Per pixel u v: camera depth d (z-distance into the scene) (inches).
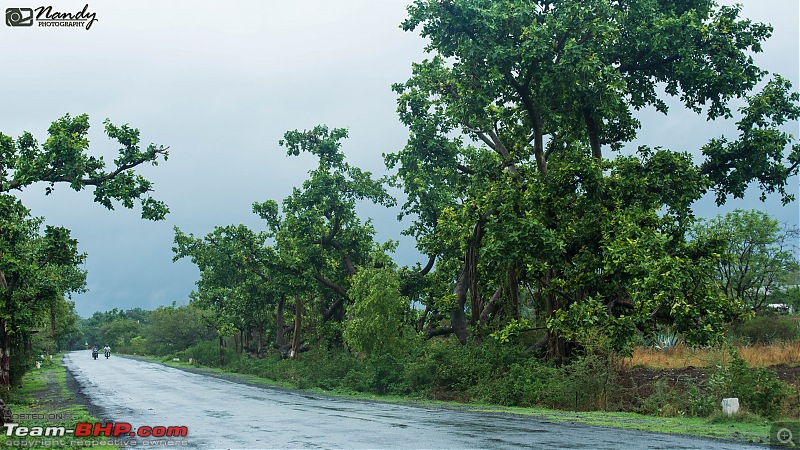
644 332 1002.7
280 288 1945.1
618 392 818.2
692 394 706.2
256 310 2605.8
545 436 512.1
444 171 1550.2
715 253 978.1
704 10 1213.1
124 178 1048.8
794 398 692.7
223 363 2783.0
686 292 932.6
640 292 901.8
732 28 1180.5
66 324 3627.0
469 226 1200.8
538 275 1042.1
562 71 1056.2
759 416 611.2
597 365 822.5
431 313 1809.8
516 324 1020.5
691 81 1201.4
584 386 814.5
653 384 780.0
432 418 674.8
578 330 914.1
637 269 914.1
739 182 1264.8
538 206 1056.2
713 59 1187.3
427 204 1704.0
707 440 481.4
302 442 498.6
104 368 2469.2
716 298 944.9
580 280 999.0
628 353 886.4
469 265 1282.0
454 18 1082.1
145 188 1081.4
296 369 1604.3
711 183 1186.0
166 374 1961.1
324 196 1909.4
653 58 1209.4
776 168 1251.2
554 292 1031.0
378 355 1285.7
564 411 767.1
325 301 2170.3
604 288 986.7
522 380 925.2
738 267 1946.4
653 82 1286.9
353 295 1366.9
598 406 792.3
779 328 1475.1
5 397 935.0
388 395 1114.7
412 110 1562.5
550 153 1300.4
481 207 1147.3
